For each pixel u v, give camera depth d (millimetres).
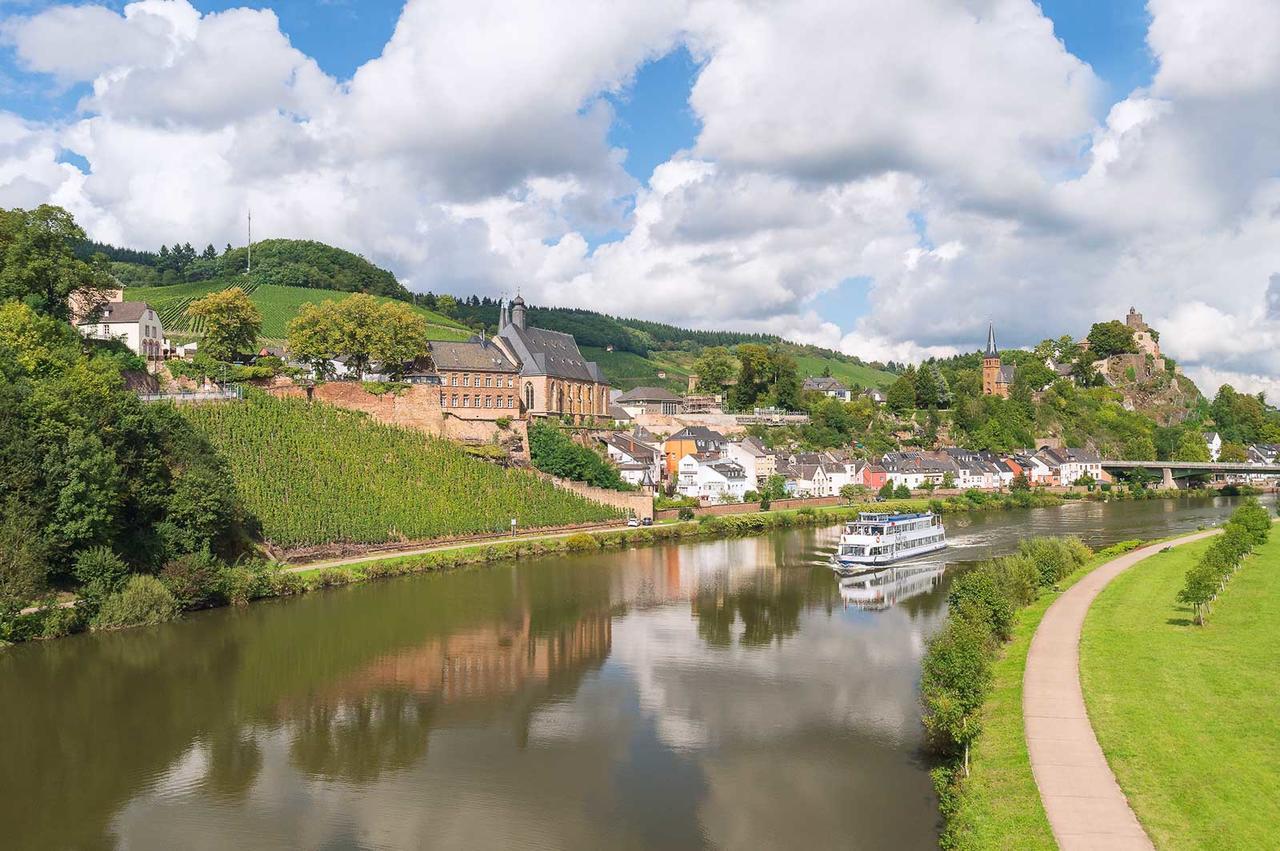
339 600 86750
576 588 94625
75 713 54844
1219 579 69000
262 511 101688
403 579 99375
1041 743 40938
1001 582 73875
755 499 175125
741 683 60562
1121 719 43594
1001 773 38688
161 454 85062
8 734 51562
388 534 112188
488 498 129125
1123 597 75062
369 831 40250
